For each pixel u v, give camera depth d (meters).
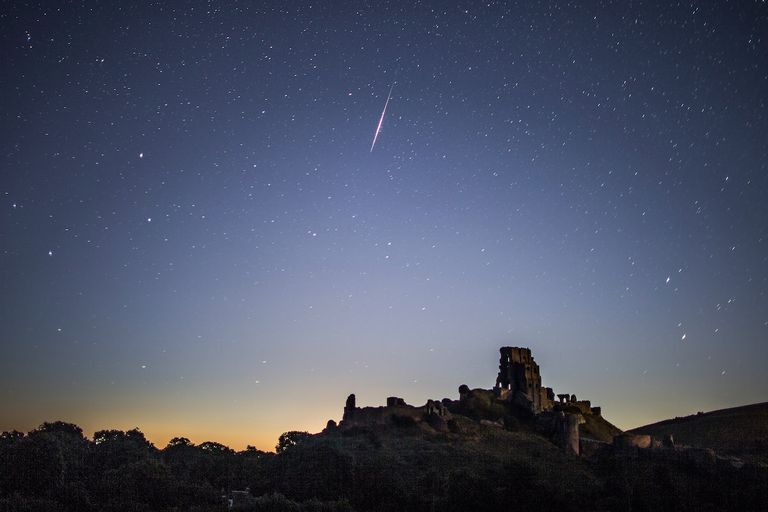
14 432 155.00
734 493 120.12
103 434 170.88
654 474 132.38
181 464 142.38
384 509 111.12
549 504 109.62
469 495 111.00
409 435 162.38
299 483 123.94
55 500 103.88
